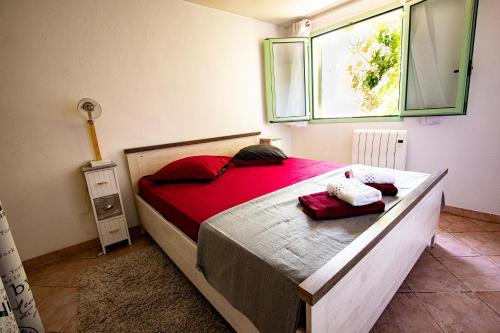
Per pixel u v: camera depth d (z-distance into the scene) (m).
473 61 2.14
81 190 2.18
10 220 1.91
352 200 1.19
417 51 2.38
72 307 1.55
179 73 2.61
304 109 3.54
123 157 2.36
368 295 1.07
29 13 1.81
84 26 2.04
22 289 1.04
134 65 2.31
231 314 1.19
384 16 2.75
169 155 2.61
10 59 1.79
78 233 2.21
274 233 1.12
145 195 2.24
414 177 1.73
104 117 2.21
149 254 2.09
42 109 1.94
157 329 1.32
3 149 1.83
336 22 3.08
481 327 1.25
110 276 1.81
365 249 0.93
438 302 1.41
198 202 1.66
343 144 3.33
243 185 1.95
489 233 2.08
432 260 1.78
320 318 0.78
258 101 3.44
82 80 2.07
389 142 2.75
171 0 2.47
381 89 3.02
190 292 1.59
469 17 2.01
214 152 2.97
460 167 2.39
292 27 3.42
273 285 0.87
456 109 2.21
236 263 1.05
